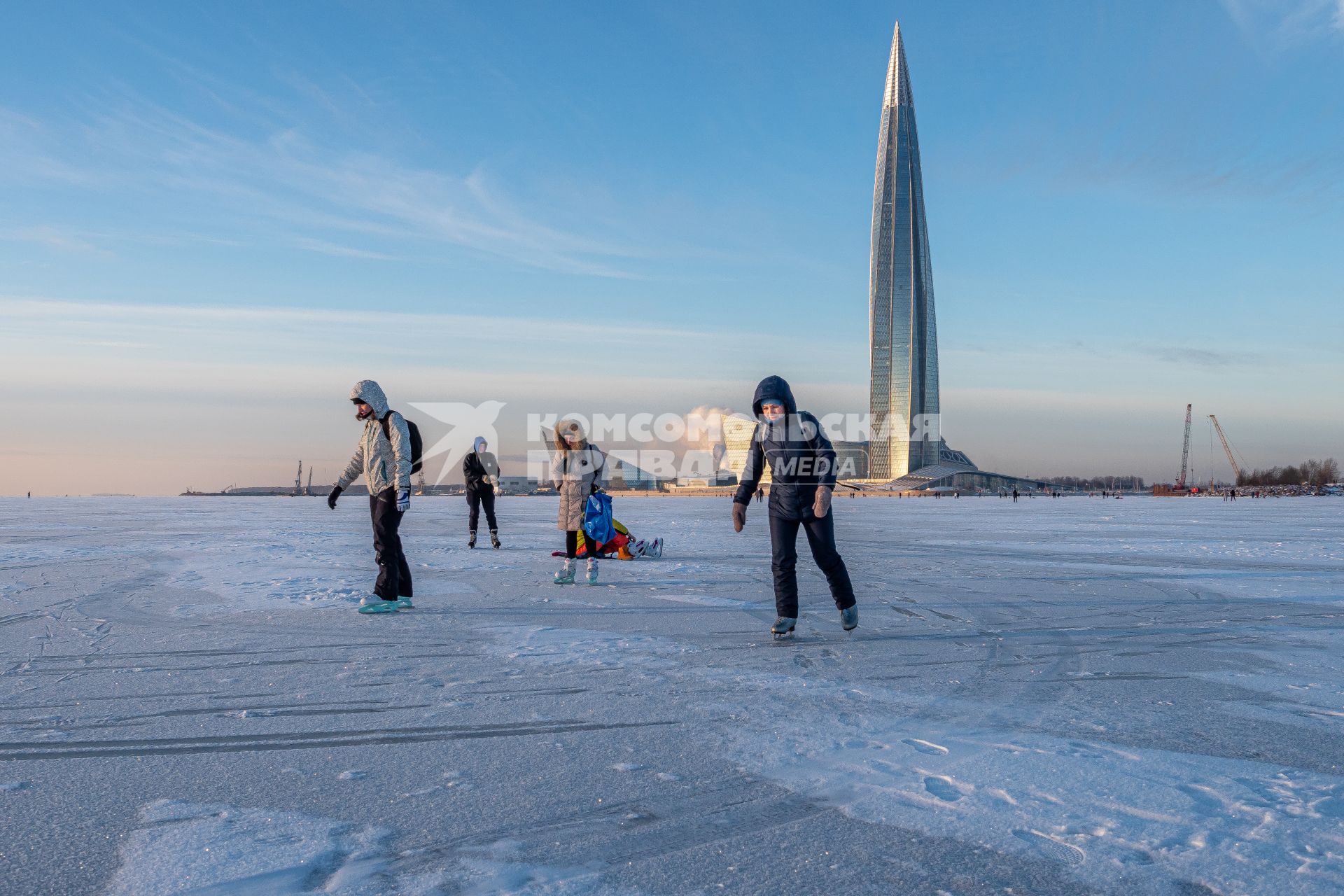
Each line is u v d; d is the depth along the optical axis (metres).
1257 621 6.52
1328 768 2.96
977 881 2.09
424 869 2.14
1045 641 5.64
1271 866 2.17
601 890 2.03
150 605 7.16
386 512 6.82
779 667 4.76
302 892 2.01
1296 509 50.81
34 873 2.10
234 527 20.58
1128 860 2.21
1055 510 47.56
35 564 10.65
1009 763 3.01
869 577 9.80
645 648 5.32
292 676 4.47
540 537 17.45
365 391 6.75
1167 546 15.42
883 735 3.40
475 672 4.58
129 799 2.64
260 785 2.79
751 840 2.35
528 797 2.68
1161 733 3.43
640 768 2.97
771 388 5.81
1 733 3.39
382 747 3.22
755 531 20.17
